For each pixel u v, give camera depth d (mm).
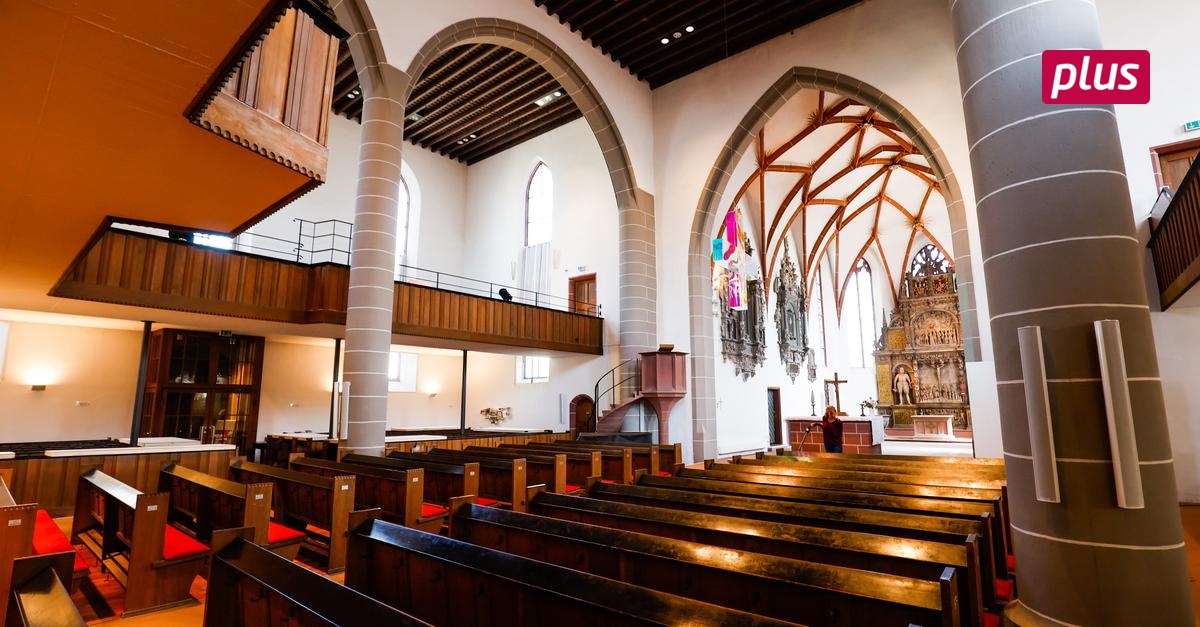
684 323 14516
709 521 4418
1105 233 3371
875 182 20703
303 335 12531
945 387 24344
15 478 7773
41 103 2867
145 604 4438
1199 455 8180
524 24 12273
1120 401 3148
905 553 3561
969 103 3961
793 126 15555
